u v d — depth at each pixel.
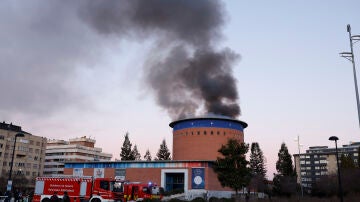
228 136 69.19
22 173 119.75
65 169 62.50
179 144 71.62
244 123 73.81
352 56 33.81
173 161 55.50
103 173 59.62
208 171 53.12
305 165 164.25
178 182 55.84
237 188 45.66
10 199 36.12
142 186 43.12
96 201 36.78
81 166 61.62
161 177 55.47
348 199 48.09
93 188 37.09
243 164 46.19
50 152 157.62
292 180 83.94
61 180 37.94
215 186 54.59
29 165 123.56
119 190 37.66
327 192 80.88
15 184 97.31
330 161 158.75
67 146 154.50
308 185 160.50
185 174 53.88
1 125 120.75
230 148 46.53
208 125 69.25
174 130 75.19
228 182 45.28
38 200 37.97
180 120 72.12
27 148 123.62
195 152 68.25
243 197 54.75
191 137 69.62
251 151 110.75
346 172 77.69
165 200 43.66
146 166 57.12
